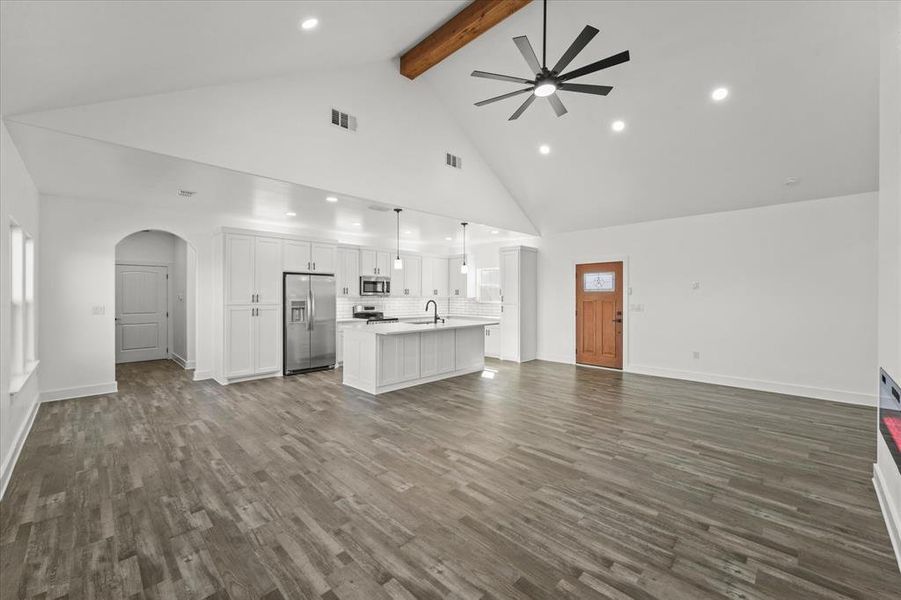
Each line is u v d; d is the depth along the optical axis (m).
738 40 3.39
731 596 1.68
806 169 4.41
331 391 5.10
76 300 4.73
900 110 2.05
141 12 1.81
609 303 6.67
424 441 3.39
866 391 4.50
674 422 3.91
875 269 4.46
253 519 2.22
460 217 5.82
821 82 3.51
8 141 2.79
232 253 5.54
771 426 3.80
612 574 1.81
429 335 5.68
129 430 3.63
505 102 4.82
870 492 2.56
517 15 3.71
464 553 1.95
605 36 3.65
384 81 4.60
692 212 5.66
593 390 5.19
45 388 4.52
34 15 1.57
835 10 3.01
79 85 2.46
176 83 3.01
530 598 1.66
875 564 1.88
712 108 4.04
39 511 2.29
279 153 3.88
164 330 7.68
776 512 2.33
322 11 2.51
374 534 2.09
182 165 3.47
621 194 5.71
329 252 6.61
